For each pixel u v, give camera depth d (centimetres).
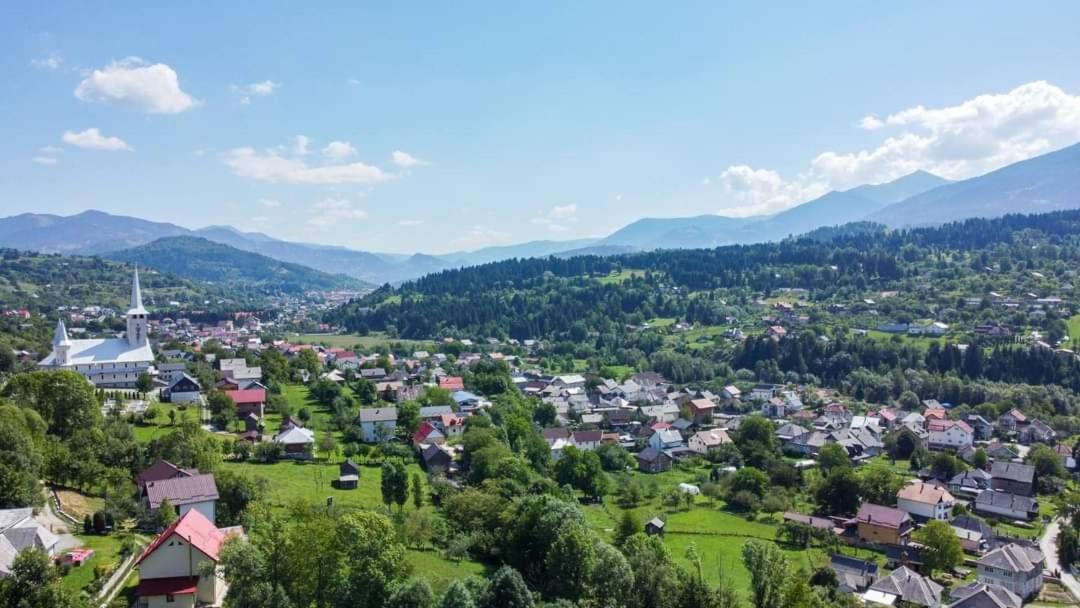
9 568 6344
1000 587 10169
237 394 17788
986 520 14400
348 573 7075
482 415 18388
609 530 12469
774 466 16700
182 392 18262
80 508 9556
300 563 7000
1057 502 14538
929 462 17675
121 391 18425
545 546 9144
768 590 8175
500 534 9988
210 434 14525
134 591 7275
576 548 8444
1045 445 18225
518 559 9431
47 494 9594
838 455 17062
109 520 8981
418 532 9931
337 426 18000
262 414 17888
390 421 17662
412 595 6675
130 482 10325
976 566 11944
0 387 13762
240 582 6794
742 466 17538
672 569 8481
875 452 19650
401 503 11288
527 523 9588
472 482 13212
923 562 11681
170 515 9000
